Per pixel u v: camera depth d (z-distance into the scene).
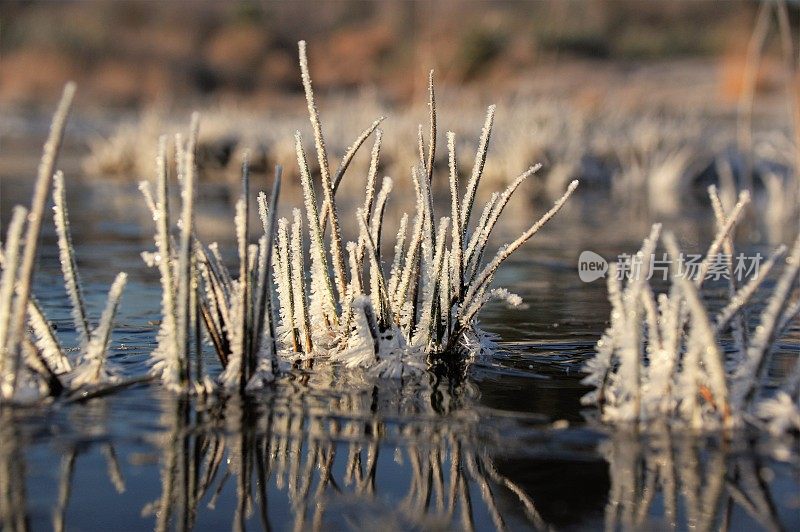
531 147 16.08
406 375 4.43
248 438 3.63
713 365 3.61
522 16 41.28
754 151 16.03
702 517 3.07
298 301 4.68
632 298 3.70
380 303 4.56
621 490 3.24
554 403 4.02
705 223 11.26
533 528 3.04
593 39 39.81
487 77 34.41
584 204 13.71
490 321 5.73
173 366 4.06
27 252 3.68
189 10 48.00
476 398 4.10
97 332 4.10
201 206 12.80
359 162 17.05
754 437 3.60
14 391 3.79
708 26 42.78
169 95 39.38
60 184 4.20
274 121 21.17
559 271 7.80
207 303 4.36
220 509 3.12
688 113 20.97
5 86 40.72
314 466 3.44
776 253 3.85
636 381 3.74
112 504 3.11
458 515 3.11
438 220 9.78
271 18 46.25
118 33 45.47
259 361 4.26
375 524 3.07
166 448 3.51
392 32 41.09
